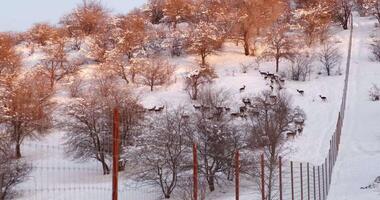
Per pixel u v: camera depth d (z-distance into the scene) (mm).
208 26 89500
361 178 35906
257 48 94688
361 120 56531
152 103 68375
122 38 87812
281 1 110312
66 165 44188
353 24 110938
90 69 84688
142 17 108375
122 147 46094
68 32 103375
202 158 43438
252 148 44781
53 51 83438
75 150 48250
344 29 107188
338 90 70250
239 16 95125
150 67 80438
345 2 109312
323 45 90500
